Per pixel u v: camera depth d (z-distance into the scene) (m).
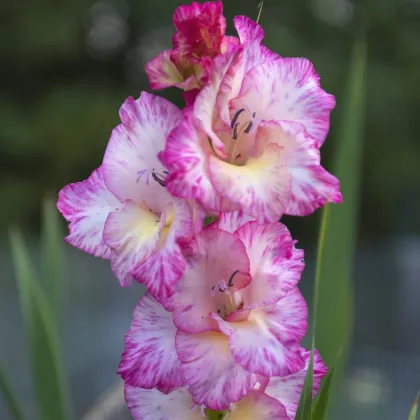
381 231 4.99
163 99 0.91
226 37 0.91
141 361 0.90
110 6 5.27
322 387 0.97
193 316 0.90
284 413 0.92
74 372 2.26
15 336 2.56
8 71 4.97
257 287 0.91
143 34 5.41
